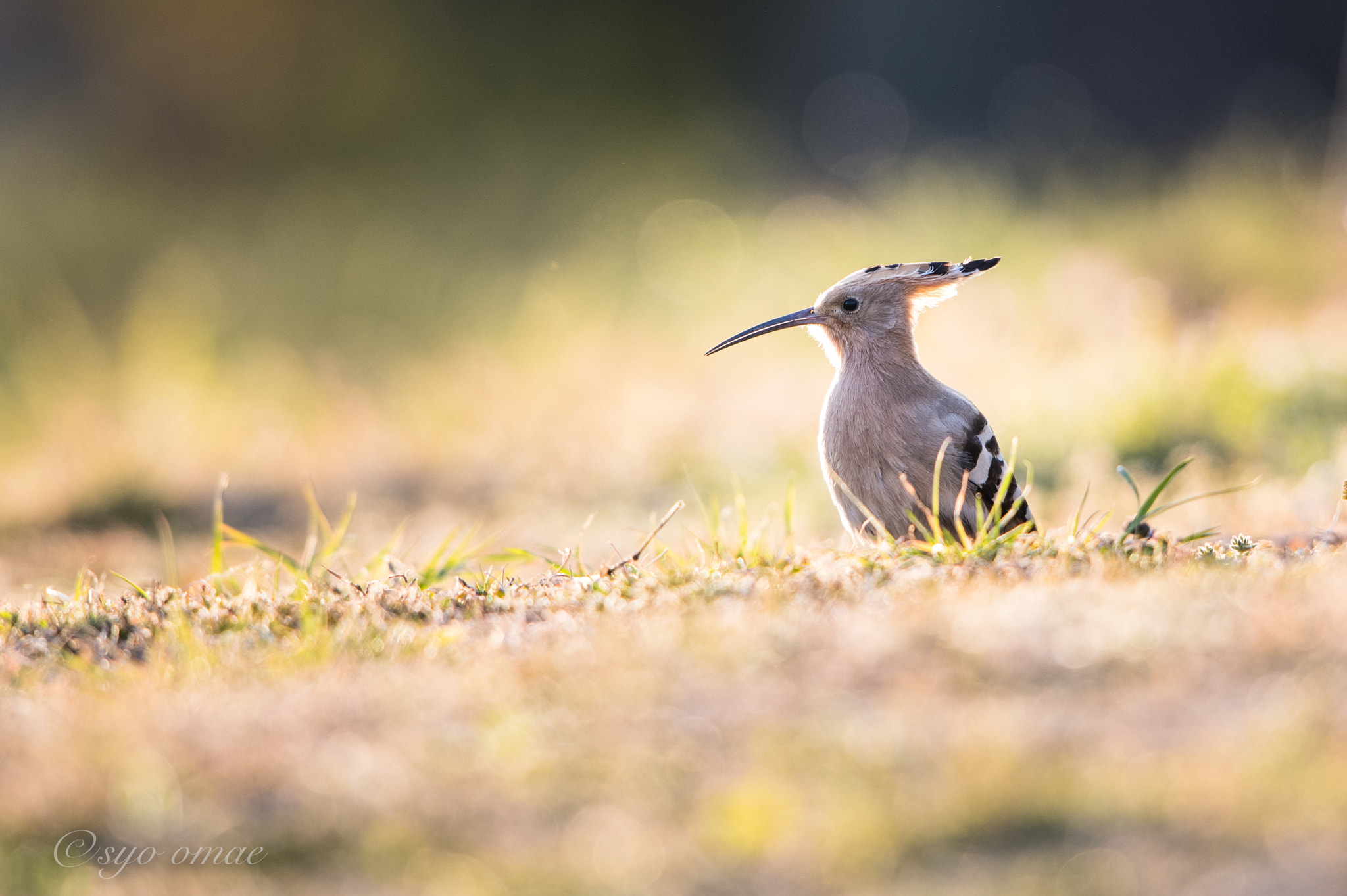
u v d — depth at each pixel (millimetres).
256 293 22156
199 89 30672
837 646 4957
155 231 25781
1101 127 28297
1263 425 11820
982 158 26703
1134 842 3592
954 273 7938
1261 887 3357
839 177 27703
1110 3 28797
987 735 4145
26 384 17578
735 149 29359
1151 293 17578
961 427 7633
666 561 7379
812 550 7207
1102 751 4039
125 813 4160
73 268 23766
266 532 12477
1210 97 28531
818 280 20328
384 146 30062
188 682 5426
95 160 29406
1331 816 3555
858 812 3807
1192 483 10883
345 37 31234
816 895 3561
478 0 32562
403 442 15047
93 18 31500
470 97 31344
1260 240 18984
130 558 11617
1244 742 3951
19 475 14156
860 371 7863
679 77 32625
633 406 15531
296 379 18062
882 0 30562
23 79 31266
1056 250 20000
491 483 13586
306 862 3902
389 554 8594
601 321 20000
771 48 32656
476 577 7422
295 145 30188
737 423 14234
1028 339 16219
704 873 3686
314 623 6195
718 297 20844
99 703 5168
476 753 4355
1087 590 5414
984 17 29516
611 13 33312
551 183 27438
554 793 4102
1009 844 3668
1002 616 5055
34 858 4031
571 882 3682
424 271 22812
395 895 3711
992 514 7227
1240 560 6312
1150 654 4633
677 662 4930
